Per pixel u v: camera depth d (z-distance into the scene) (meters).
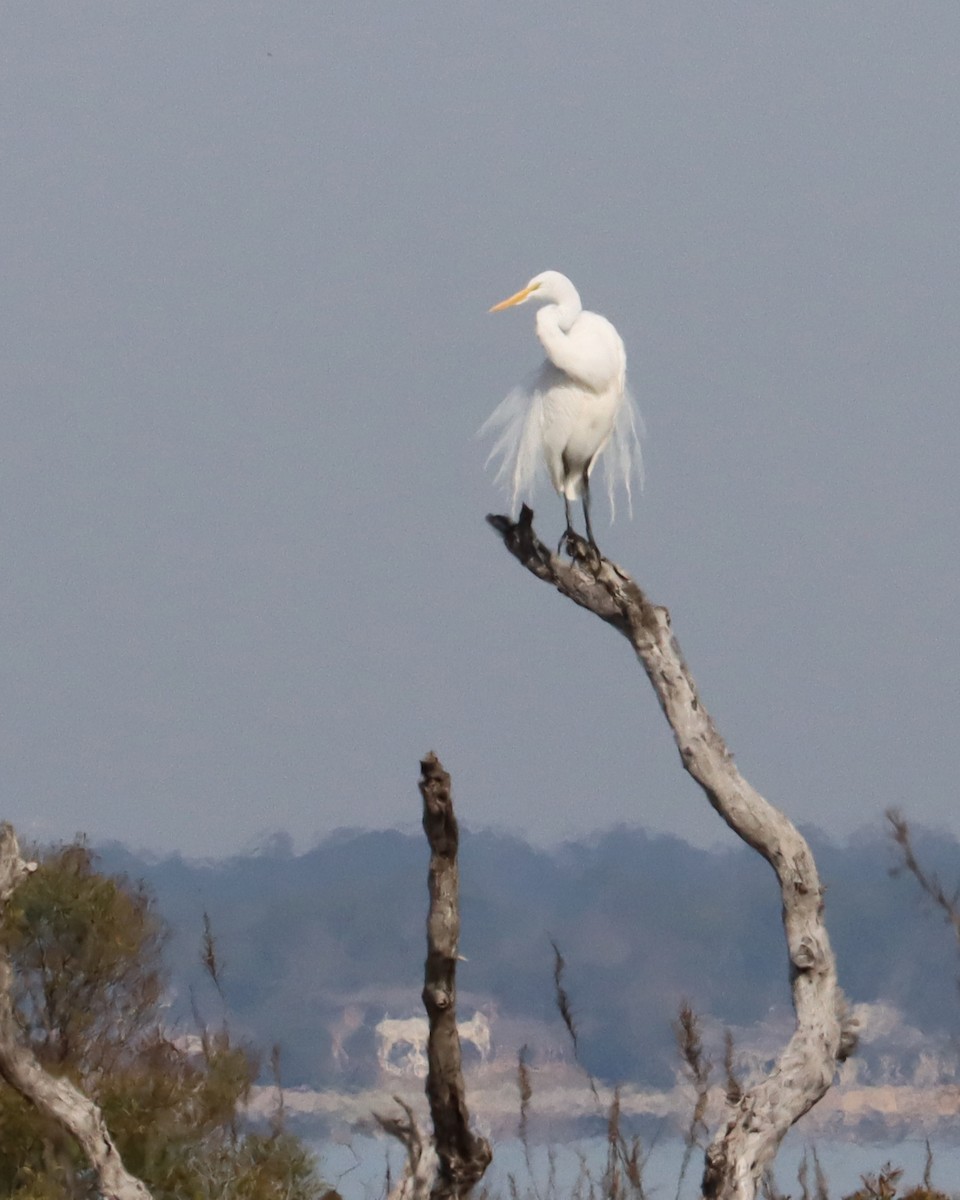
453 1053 8.34
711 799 8.91
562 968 12.52
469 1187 8.61
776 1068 8.59
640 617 9.06
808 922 8.75
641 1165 11.71
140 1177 13.24
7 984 8.96
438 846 8.20
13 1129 12.73
